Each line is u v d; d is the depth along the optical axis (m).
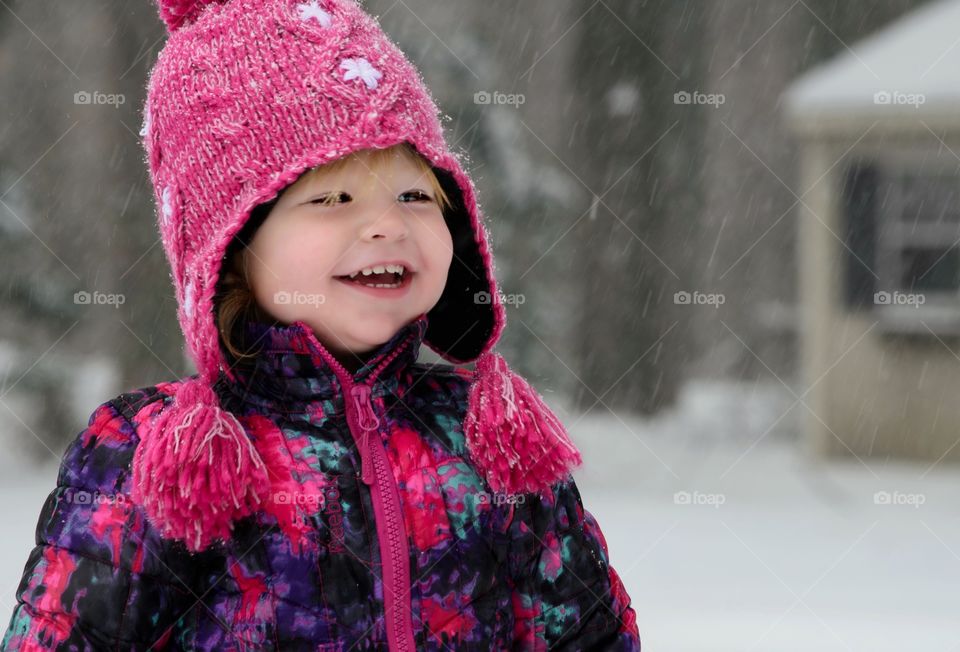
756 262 25.45
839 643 7.00
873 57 14.91
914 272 14.44
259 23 2.50
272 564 2.28
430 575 2.39
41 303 15.00
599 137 16.81
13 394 14.88
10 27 17.02
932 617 7.75
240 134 2.43
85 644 2.21
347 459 2.39
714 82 24.22
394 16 15.41
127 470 2.30
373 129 2.40
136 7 15.25
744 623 7.39
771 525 11.28
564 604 2.64
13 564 8.09
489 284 2.83
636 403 17.41
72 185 16.19
